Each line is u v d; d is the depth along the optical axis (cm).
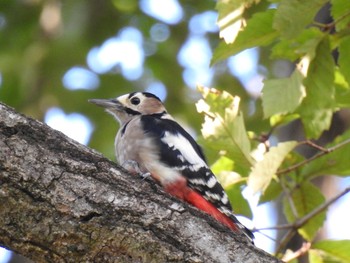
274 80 946
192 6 1988
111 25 1891
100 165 790
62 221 762
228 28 934
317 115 988
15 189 759
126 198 781
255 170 961
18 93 1797
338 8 936
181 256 770
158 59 1961
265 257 782
